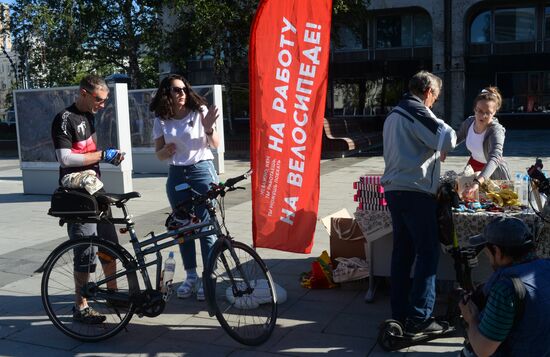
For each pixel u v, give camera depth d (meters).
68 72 27.64
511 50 28.38
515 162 13.59
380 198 4.27
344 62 30.66
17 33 27.00
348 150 16.38
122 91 10.05
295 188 4.47
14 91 10.52
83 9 25.22
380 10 29.52
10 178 13.72
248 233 6.88
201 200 3.88
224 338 3.84
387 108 30.38
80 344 3.80
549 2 27.20
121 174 10.20
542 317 2.01
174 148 4.46
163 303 3.84
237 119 27.94
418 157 3.45
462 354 2.51
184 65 21.02
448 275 4.20
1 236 7.17
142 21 26.42
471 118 4.77
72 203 3.77
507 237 2.15
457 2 27.89
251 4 17.58
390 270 4.13
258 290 4.10
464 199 4.16
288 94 4.36
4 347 3.77
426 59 29.44
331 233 4.98
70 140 3.97
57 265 4.02
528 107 28.64
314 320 4.10
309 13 4.26
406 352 3.54
